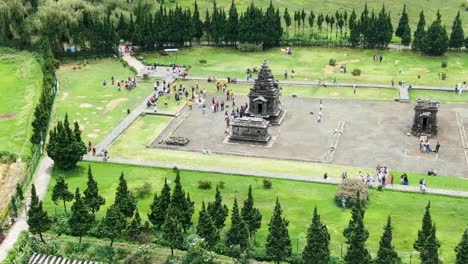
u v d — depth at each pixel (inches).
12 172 5157.5
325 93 7445.9
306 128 6397.6
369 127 6397.6
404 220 4468.5
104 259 3816.4
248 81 7805.1
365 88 7598.4
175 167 5310.0
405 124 6476.4
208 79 7834.6
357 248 3565.5
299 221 4436.5
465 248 3469.5
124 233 4047.7
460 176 5290.4
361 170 5403.5
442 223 4426.7
